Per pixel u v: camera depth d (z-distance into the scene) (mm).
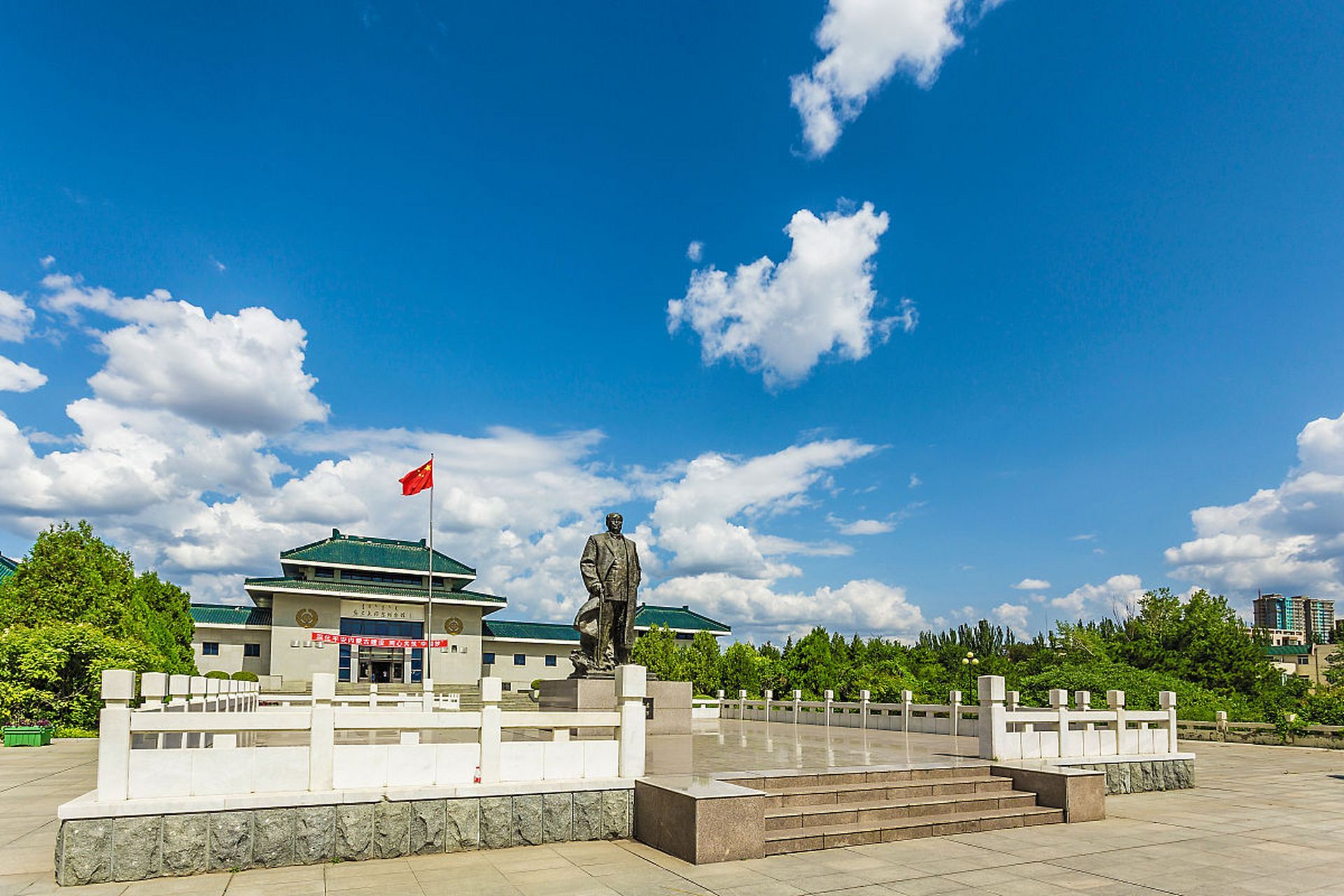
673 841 9891
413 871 9023
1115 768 15102
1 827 11102
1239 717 31328
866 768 12789
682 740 18406
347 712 9719
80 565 31109
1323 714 28562
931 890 8523
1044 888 8680
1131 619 44625
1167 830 11844
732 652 49406
